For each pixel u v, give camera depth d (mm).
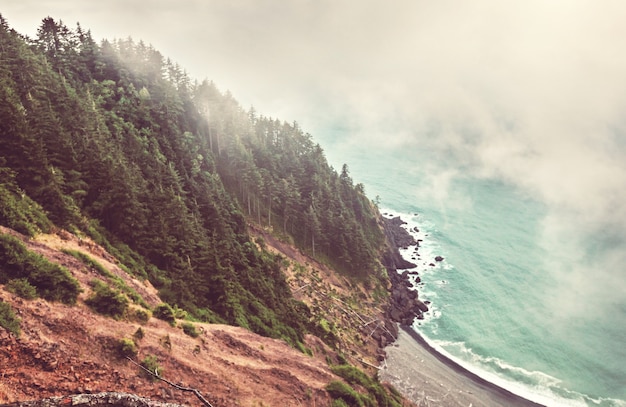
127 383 25438
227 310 53844
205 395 29438
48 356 23062
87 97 73188
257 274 72125
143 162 70312
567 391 85562
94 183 52750
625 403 84188
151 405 21438
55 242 38000
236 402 31031
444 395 75250
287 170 117250
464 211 188500
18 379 20781
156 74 99812
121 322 30844
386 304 103625
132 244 52125
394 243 139500
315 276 97000
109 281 36844
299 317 71500
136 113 85000
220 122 108375
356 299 98312
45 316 25891
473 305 112750
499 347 97188
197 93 112000
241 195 104500
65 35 91875
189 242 58594
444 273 128125
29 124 49781
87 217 48906
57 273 29188
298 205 108438
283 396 35812
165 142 83500
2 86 49438
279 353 44781
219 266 58406
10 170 40875
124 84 91812
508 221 182375
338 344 75812
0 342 21781
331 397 40625
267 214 106125
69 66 87500
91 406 20000
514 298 120562
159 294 46031
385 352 84562
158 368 28172
